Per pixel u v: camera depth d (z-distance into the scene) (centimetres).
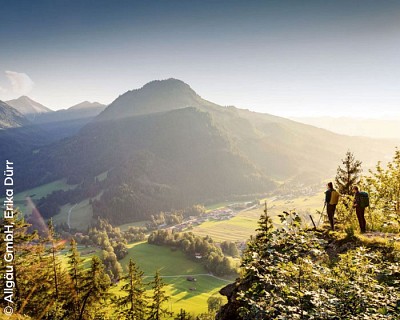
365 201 1455
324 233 1473
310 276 704
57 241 2548
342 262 782
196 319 8525
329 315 612
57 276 2477
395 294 677
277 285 697
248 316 699
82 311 2495
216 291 12738
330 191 1553
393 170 1662
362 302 641
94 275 2636
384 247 1173
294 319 618
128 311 2883
